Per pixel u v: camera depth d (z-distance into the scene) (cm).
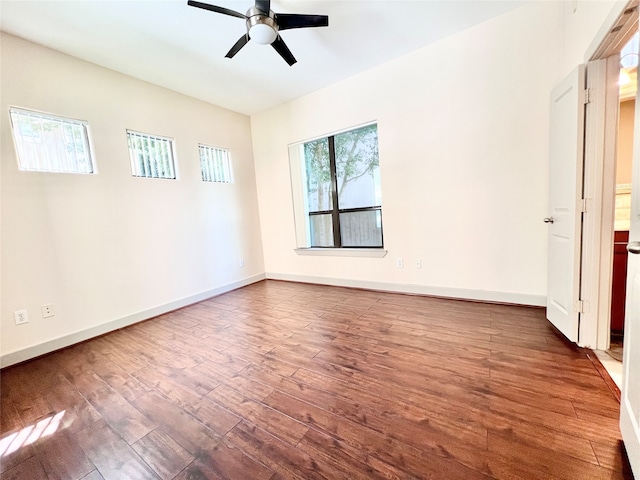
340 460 121
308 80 340
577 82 180
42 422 157
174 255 343
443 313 271
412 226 322
